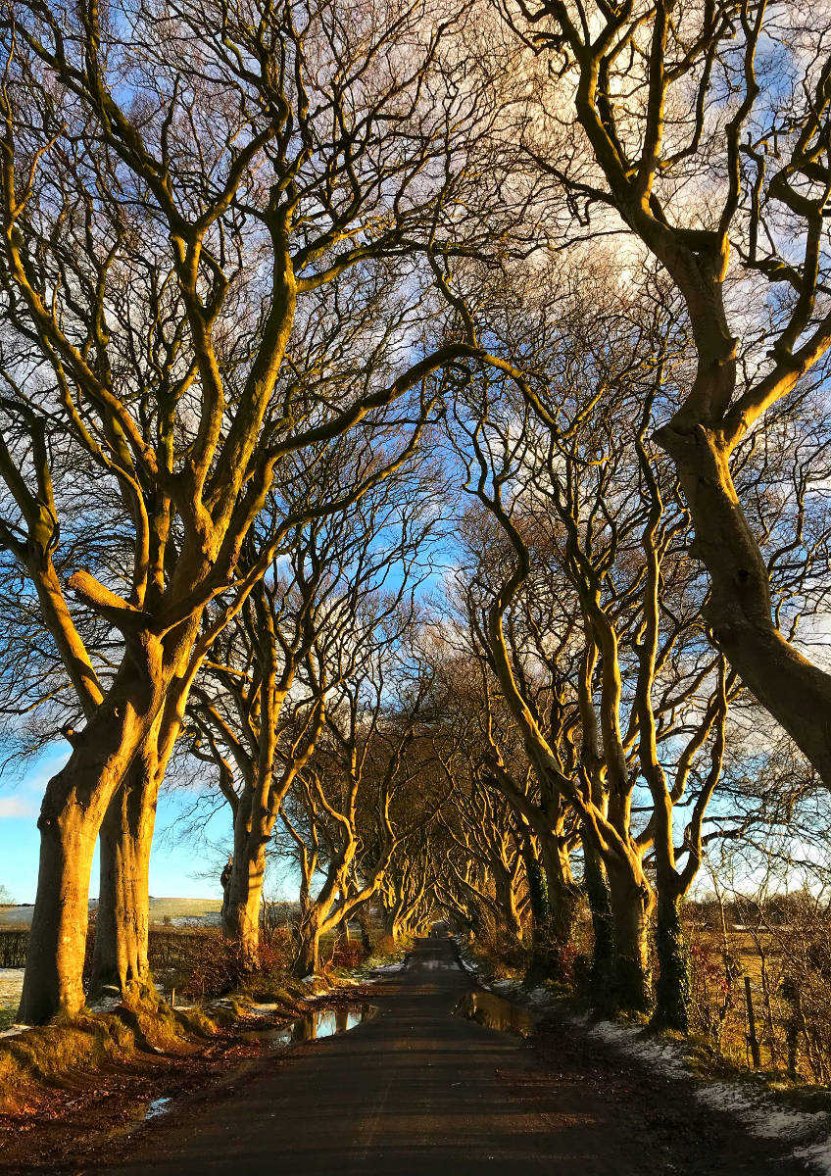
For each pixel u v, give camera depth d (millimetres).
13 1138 8078
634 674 23359
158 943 27172
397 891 56562
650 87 9023
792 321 8203
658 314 16891
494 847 34688
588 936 22844
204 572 12469
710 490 6871
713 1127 8602
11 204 11336
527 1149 7645
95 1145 7945
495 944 35469
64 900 11516
